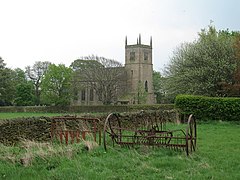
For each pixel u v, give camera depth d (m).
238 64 38.25
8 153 11.02
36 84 98.81
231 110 30.20
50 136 16.50
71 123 18.08
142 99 91.06
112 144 14.14
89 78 80.88
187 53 42.56
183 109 30.98
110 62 83.50
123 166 10.24
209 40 41.72
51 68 72.75
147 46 106.06
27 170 9.59
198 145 15.26
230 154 12.73
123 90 87.88
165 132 13.68
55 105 72.06
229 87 36.84
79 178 8.84
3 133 14.40
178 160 11.19
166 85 43.91
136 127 21.84
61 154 11.16
